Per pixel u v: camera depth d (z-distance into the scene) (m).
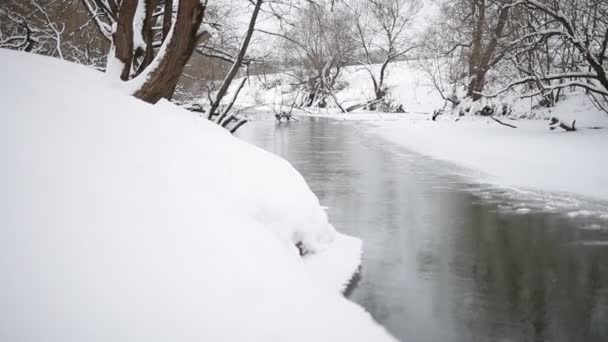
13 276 2.47
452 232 8.23
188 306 2.93
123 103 6.04
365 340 3.79
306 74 46.09
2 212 2.84
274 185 6.23
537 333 4.78
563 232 8.19
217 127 8.42
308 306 3.76
